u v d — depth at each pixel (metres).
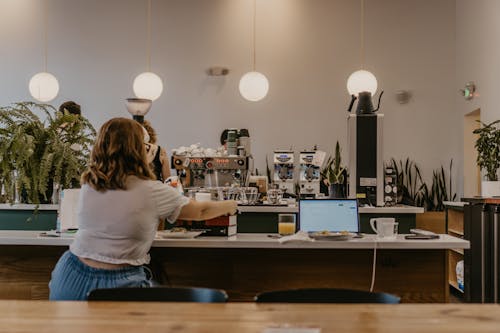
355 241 2.80
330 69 7.67
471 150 7.09
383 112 7.62
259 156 7.68
